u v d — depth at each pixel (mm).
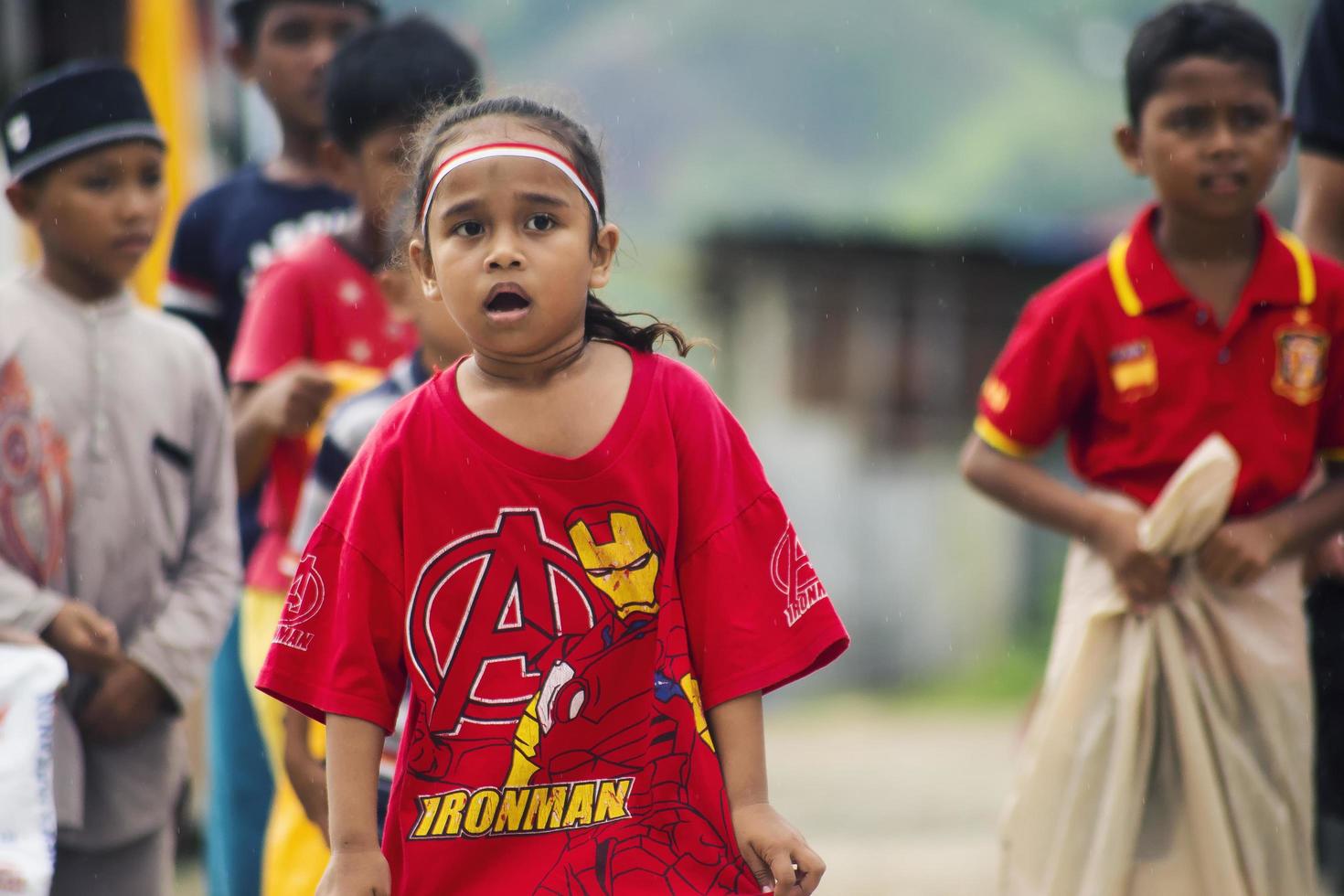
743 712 5836
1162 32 8812
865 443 32344
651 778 5770
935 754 25328
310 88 10977
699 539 5883
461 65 9789
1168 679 8273
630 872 5684
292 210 10984
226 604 8750
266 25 11055
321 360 9961
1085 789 8305
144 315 8914
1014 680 32438
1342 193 9633
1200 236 8750
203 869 14258
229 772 9766
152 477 8625
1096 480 8953
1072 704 8430
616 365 5996
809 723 29547
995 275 32469
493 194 5676
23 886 7055
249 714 9758
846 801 20391
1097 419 8984
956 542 33094
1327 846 9328
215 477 8953
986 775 22875
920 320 32344
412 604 5824
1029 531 33781
